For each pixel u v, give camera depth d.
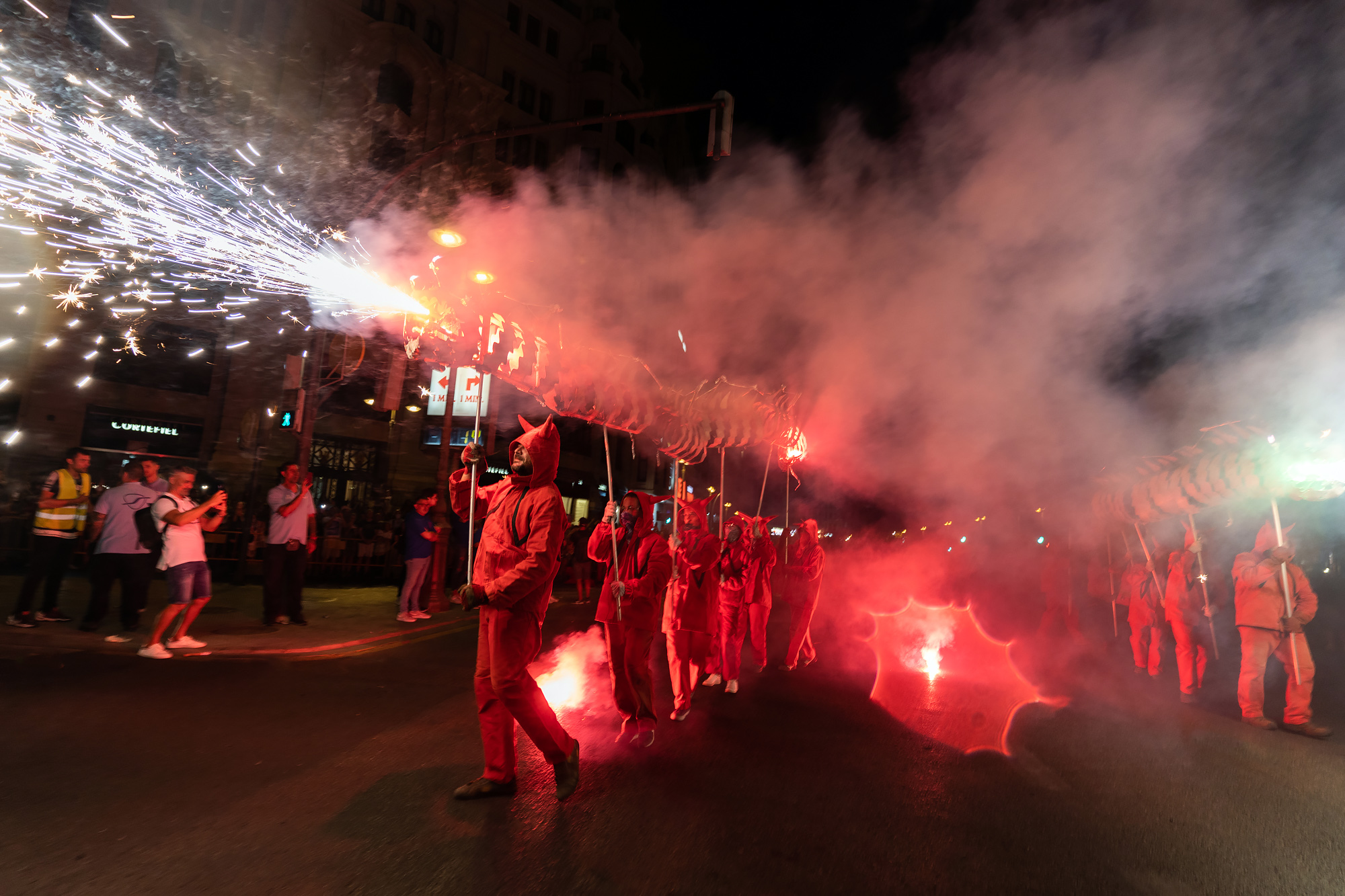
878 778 4.68
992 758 5.25
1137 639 9.37
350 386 27.00
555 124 9.65
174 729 4.93
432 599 11.29
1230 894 3.35
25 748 4.39
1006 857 3.62
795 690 7.24
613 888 3.12
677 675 5.94
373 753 4.70
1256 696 6.59
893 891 3.22
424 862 3.27
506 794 4.11
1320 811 4.44
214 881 3.02
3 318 18.69
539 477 4.17
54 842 3.28
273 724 5.18
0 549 12.81
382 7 30.23
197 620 9.10
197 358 22.97
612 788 4.30
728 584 7.04
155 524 7.94
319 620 9.87
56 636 7.41
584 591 15.04
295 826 3.57
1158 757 5.45
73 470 8.21
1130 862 3.64
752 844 3.63
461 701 6.11
